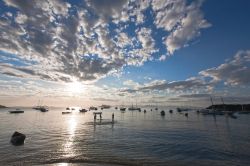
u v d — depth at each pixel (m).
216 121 63.12
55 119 69.38
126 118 76.56
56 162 16.30
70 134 32.31
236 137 30.19
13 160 16.92
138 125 48.59
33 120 63.78
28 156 18.19
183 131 37.19
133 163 16.11
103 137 29.30
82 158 17.53
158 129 40.25
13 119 67.56
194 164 16.23
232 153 19.89
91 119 69.44
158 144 24.17
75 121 60.28
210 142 25.84
